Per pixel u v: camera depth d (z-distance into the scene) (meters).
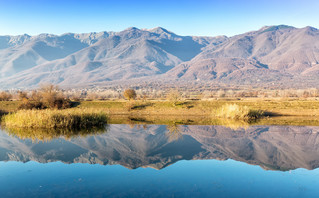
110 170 14.52
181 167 15.13
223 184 12.34
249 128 31.67
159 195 11.05
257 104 51.25
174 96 56.66
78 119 32.16
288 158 17.27
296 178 13.22
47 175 13.63
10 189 11.70
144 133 27.73
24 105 51.72
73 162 16.16
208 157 17.48
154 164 15.78
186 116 46.31
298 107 48.16
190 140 23.73
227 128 31.72
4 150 19.44
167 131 29.34
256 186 12.12
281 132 28.34
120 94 123.75
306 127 32.34
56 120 31.08
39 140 23.45
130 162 16.17
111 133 27.59
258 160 16.70
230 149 20.05
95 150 19.56
